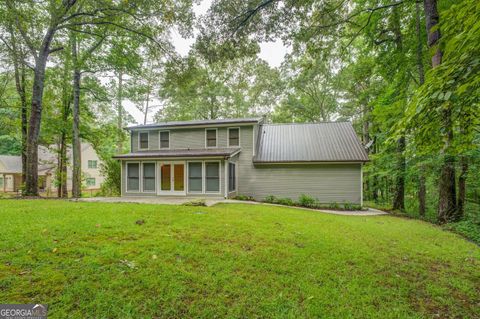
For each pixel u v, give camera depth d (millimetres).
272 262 3525
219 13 6590
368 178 17859
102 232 4332
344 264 3627
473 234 6430
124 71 12523
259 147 14312
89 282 2631
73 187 13602
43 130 14305
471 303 2738
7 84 15023
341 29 8094
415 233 6148
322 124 15703
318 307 2506
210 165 11914
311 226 5930
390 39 10273
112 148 26172
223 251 3814
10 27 9500
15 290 2398
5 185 25812
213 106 24188
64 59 12875
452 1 7246
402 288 2992
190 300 2516
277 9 6449
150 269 3033
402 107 9578
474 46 2570
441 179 8445
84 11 10336
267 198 12289
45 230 4227
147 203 8633
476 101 3107
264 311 2408
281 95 23828
